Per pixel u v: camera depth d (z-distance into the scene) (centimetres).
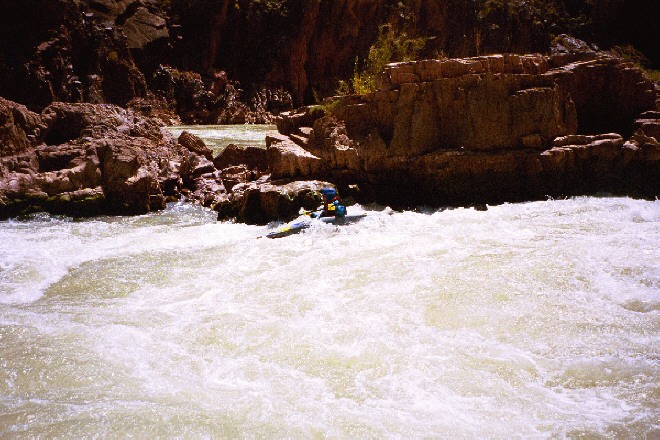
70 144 1295
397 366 538
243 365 547
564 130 1214
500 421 456
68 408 476
